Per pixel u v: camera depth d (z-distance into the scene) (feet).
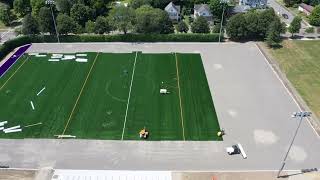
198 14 393.70
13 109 250.98
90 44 341.62
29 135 227.81
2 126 235.20
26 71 296.51
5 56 321.73
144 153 214.28
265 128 233.76
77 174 199.52
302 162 208.23
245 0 436.35
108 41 345.92
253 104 256.32
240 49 333.01
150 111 248.52
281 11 430.61
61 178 196.75
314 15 381.81
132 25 348.18
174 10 393.29
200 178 197.26
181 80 283.79
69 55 320.09
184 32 357.61
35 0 392.27
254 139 224.94
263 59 315.37
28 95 265.75
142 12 352.49
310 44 342.64
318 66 304.50
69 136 226.17
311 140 223.71
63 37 344.08
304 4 432.25
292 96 264.52
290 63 309.22
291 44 342.44
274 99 261.44
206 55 321.73
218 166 205.46
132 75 290.15
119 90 270.87
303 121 239.30
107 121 238.89
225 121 239.71
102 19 348.38
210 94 266.77
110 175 198.90
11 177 197.67
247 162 208.33
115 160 209.46
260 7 435.53
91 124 236.43
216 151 215.92
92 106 253.44
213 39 344.90
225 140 223.92
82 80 283.38
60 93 267.59
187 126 234.99
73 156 212.23
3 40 356.59
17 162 208.13
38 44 342.64
